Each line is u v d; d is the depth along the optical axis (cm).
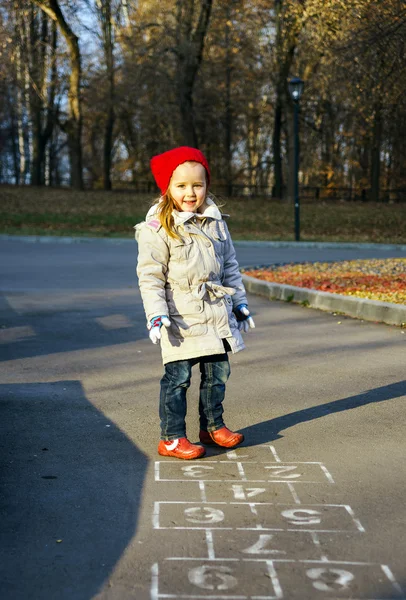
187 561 320
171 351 448
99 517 368
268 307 1134
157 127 4622
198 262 443
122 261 1862
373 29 1966
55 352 796
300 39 2962
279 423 535
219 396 473
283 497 395
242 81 4156
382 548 333
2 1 3123
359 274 1402
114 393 623
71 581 303
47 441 493
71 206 3384
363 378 674
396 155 4766
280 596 291
